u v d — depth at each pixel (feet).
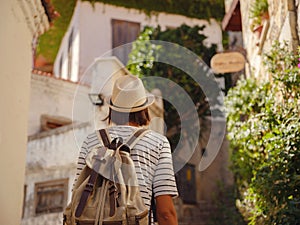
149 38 41.16
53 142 35.91
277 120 16.20
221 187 43.91
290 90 15.58
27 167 36.65
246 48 25.25
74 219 7.20
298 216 12.59
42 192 35.65
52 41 54.19
